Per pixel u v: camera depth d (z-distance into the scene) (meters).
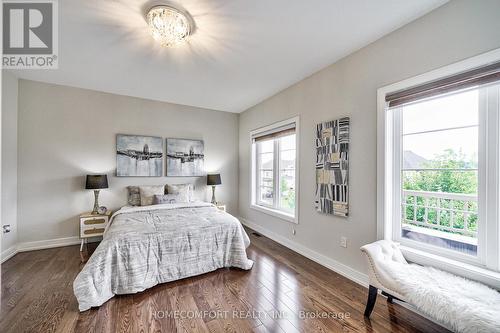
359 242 2.45
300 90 3.28
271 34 2.25
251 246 3.52
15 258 2.99
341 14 1.97
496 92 1.66
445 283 1.64
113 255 2.19
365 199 2.40
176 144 4.35
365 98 2.41
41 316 1.90
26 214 3.27
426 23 1.95
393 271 1.79
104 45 2.43
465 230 1.85
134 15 1.99
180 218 2.93
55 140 3.45
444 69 1.84
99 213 3.44
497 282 1.59
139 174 4.00
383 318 1.91
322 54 2.60
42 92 3.38
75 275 2.56
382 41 2.27
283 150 3.86
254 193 4.55
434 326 1.83
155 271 2.35
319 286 2.38
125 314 1.94
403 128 2.21
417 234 2.12
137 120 4.04
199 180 4.63
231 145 5.00
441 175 1.98
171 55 2.62
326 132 2.82
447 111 1.93
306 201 3.14
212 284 2.41
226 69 2.96
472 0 1.71
